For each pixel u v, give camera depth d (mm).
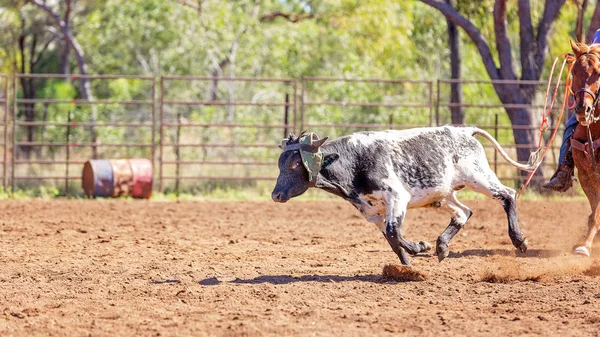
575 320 6949
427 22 35594
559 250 11383
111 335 6465
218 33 35250
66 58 37656
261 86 36125
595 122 9719
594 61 9180
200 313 7281
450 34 26188
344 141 8703
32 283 8766
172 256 10719
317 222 15219
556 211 17281
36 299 7918
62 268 9719
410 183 8797
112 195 19578
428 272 9312
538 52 23750
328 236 13070
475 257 10625
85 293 8211
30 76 19547
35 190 21031
